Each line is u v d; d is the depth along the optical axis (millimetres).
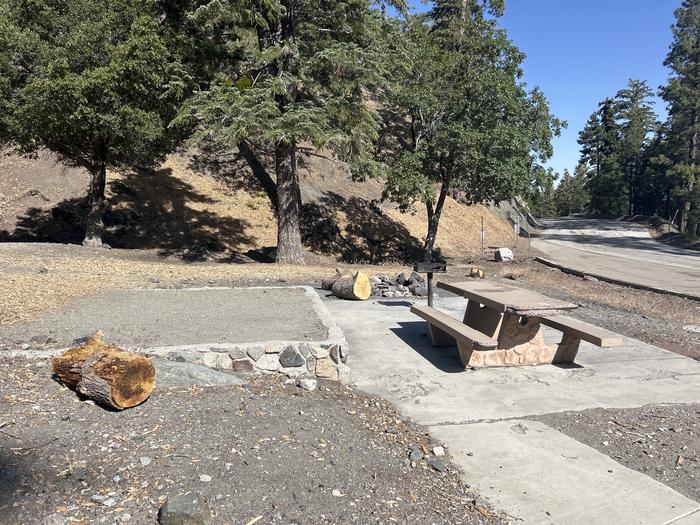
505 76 17953
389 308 9156
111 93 13297
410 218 27594
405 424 4441
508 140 17234
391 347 6766
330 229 23234
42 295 7750
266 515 2869
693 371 6152
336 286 9992
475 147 17500
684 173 42062
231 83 14117
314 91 15742
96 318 6648
